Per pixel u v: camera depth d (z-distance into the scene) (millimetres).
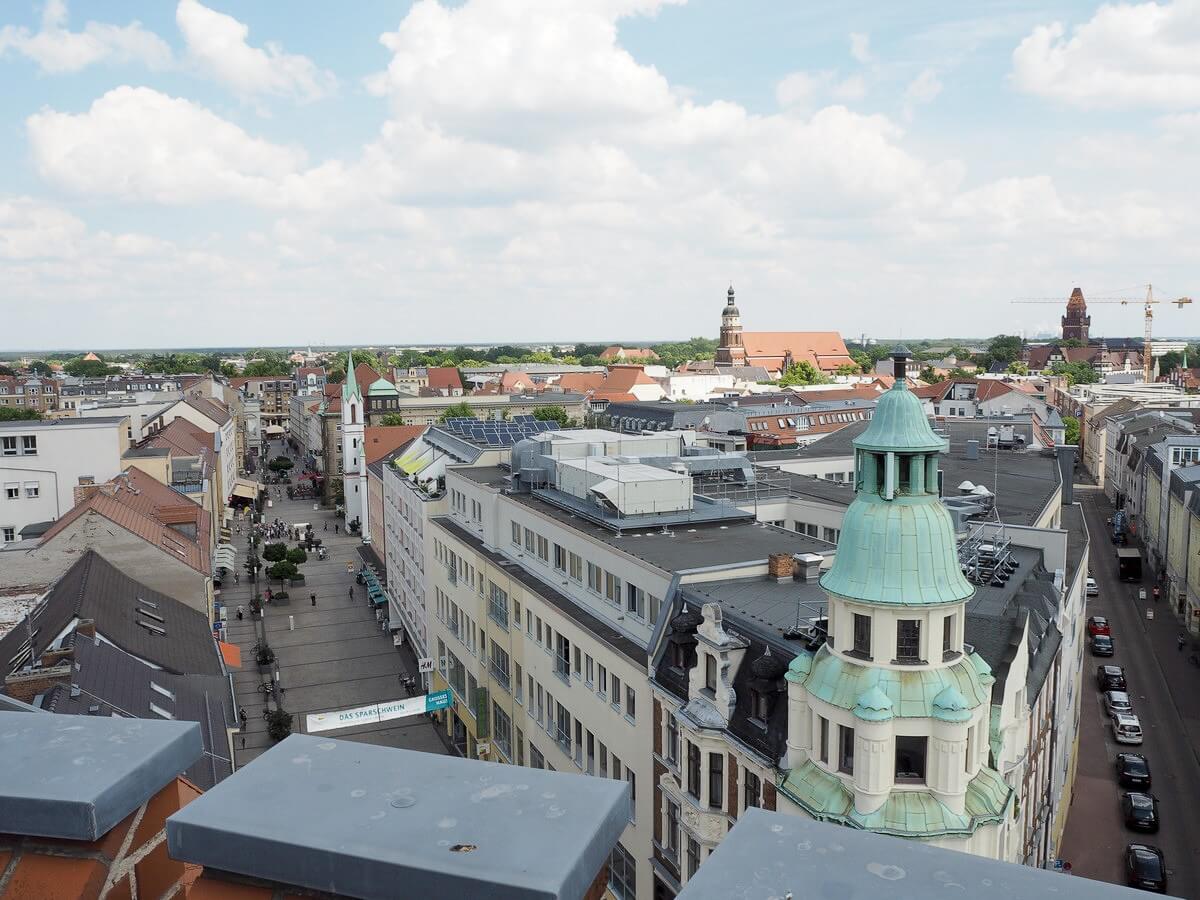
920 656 27922
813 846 4879
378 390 169000
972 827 26719
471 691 63156
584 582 47812
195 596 65375
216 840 5230
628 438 67750
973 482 69188
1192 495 88938
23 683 37938
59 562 62719
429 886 4789
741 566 40812
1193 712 68438
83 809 5488
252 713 74438
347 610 102250
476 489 63781
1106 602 98938
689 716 34375
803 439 145000
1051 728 42094
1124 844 50719
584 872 4914
